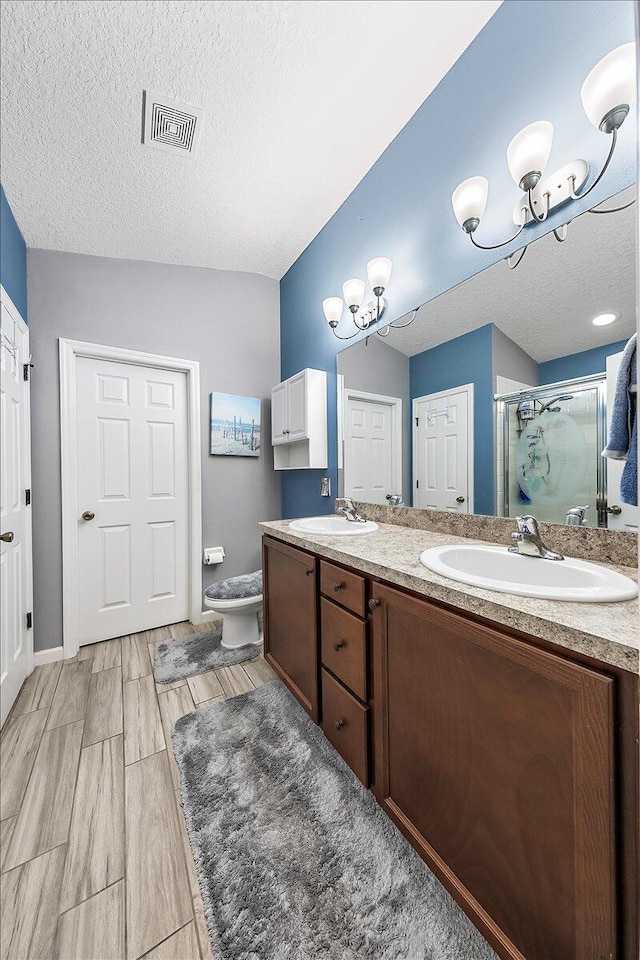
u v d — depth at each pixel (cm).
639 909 52
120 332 223
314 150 166
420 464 161
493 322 129
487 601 71
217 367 259
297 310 260
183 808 110
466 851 78
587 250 103
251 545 274
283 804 110
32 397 196
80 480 216
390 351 176
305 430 220
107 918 83
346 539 140
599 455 101
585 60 100
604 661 54
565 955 60
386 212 173
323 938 78
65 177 161
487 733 72
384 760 102
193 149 154
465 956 75
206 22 111
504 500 127
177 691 171
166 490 247
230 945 77
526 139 100
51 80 121
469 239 136
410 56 130
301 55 123
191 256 237
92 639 220
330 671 130
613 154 96
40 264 199
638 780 52
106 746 136
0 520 152
